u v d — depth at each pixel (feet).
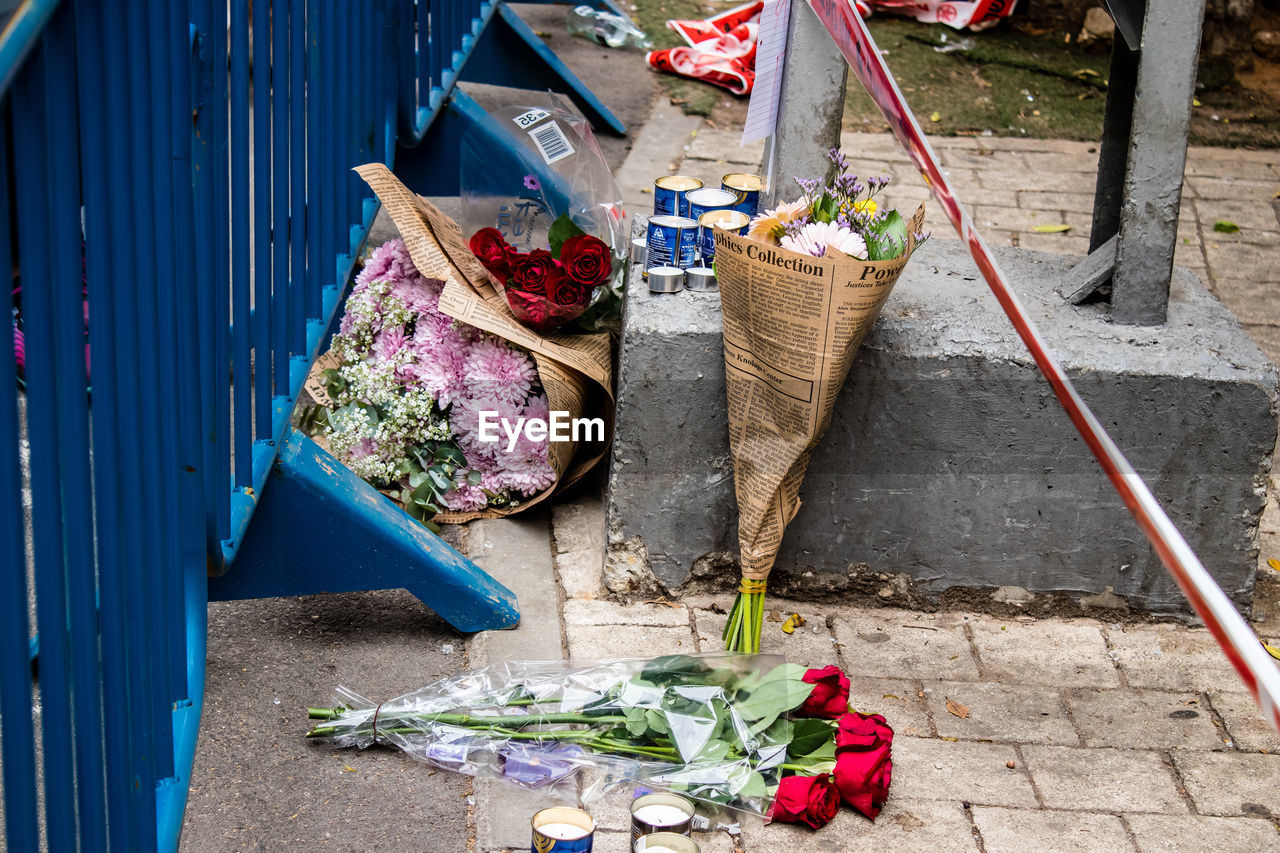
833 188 8.98
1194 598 3.94
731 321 8.30
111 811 4.87
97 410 4.44
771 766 7.61
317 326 8.69
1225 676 9.10
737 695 7.94
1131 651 9.36
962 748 8.19
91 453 4.45
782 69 9.67
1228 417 8.96
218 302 6.63
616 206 11.42
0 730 3.88
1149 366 8.88
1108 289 9.93
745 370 8.37
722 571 9.61
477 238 10.12
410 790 7.54
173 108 5.49
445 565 8.80
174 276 5.48
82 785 4.50
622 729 7.79
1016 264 10.43
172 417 5.61
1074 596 9.65
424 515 10.50
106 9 4.33
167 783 5.67
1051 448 9.14
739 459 8.57
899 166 17.43
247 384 7.27
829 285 7.66
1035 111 19.60
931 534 9.48
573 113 11.55
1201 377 8.83
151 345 4.98
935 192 6.88
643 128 18.30
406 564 8.66
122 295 4.67
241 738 7.85
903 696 8.70
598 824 7.32
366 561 8.60
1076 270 9.81
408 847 7.10
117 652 4.75
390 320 10.43
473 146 11.22
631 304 9.23
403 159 13.70
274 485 8.23
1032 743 8.29
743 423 8.50
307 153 8.29
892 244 8.15
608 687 8.05
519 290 9.98
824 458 9.28
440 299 9.87
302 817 7.25
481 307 9.96
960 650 9.27
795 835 7.36
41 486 4.01
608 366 10.23
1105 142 9.75
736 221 9.61
